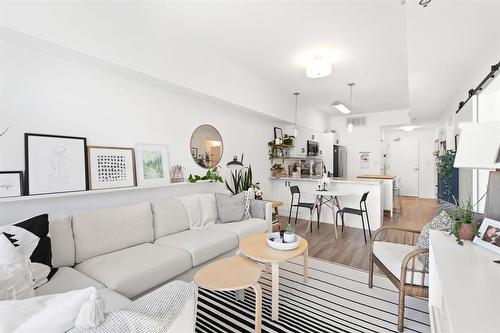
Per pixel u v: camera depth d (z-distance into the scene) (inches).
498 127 52.9
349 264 118.6
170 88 125.2
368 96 211.6
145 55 103.8
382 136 308.0
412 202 296.4
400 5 90.6
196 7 94.1
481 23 75.2
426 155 332.8
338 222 190.9
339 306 84.2
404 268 70.3
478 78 117.0
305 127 243.0
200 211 125.9
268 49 129.2
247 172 179.0
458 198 145.8
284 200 219.3
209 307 84.6
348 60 138.9
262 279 104.2
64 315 32.7
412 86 140.1
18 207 79.8
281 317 78.5
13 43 77.8
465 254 53.4
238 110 174.9
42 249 66.9
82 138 94.3
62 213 83.8
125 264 76.3
